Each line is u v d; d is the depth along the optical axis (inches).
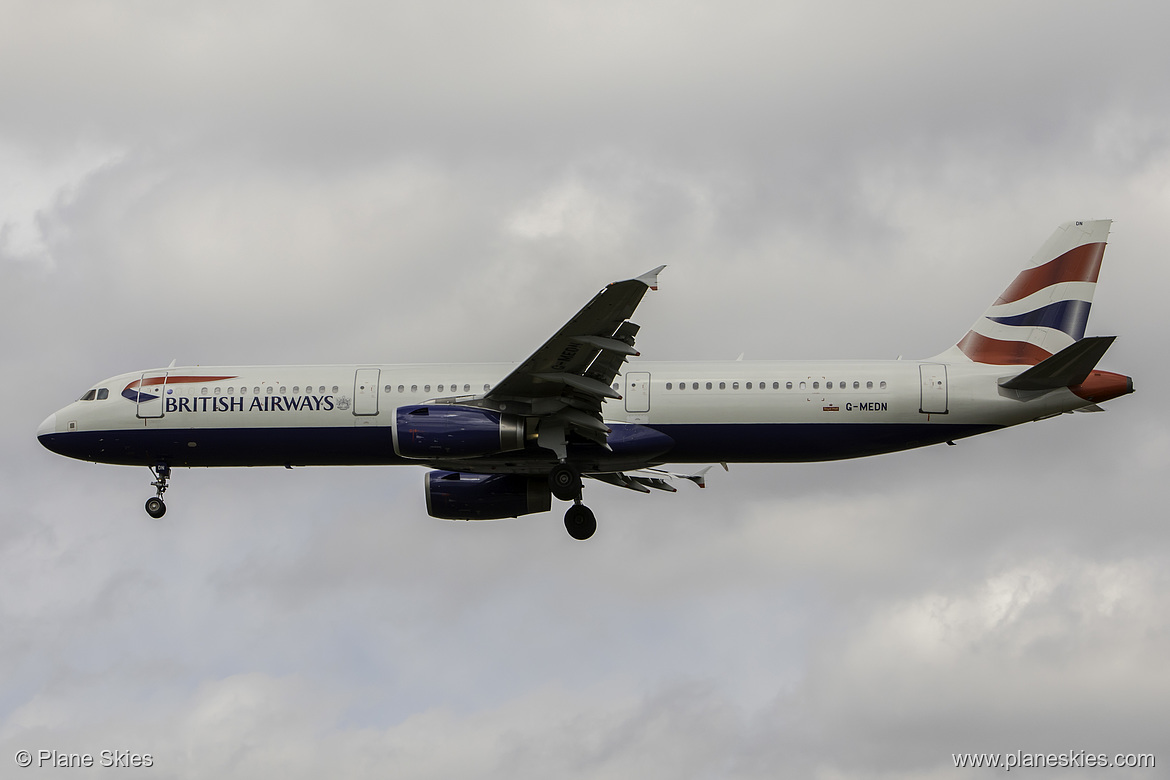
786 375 4741.6
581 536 4955.7
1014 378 4601.4
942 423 4667.8
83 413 5036.9
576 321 4126.5
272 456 4968.0
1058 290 4886.8
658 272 3981.3
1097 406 4749.0
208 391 4958.2
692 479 5438.0
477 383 4852.4
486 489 5083.7
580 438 4709.6
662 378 4758.9
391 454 4899.1
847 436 4692.4
